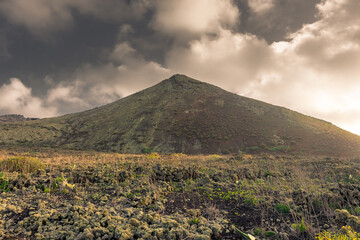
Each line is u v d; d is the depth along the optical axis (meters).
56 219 4.23
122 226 3.85
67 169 8.79
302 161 14.77
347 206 4.88
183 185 7.32
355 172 8.61
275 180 7.95
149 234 3.59
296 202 5.16
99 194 6.07
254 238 3.47
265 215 4.62
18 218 4.29
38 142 65.00
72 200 5.47
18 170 8.95
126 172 8.28
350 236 3.38
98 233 3.64
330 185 6.37
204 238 3.54
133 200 5.49
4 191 5.92
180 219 4.29
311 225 3.96
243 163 15.17
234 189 6.76
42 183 6.62
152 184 6.95
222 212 4.84
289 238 3.67
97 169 8.91
